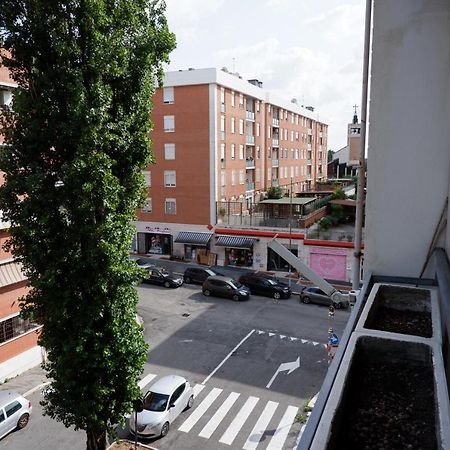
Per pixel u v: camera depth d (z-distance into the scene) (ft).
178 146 123.54
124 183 33.73
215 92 118.62
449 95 24.85
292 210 118.62
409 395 13.24
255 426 48.19
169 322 79.25
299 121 206.28
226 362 63.31
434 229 25.91
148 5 32.96
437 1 24.36
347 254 106.83
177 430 47.37
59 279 31.91
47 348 34.09
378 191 26.63
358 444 11.12
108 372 33.04
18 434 47.16
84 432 47.60
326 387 12.03
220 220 124.16
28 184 29.37
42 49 30.30
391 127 25.94
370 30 28.68
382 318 20.25
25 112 30.07
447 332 15.57
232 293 92.79
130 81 32.01
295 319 81.15
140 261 122.72
